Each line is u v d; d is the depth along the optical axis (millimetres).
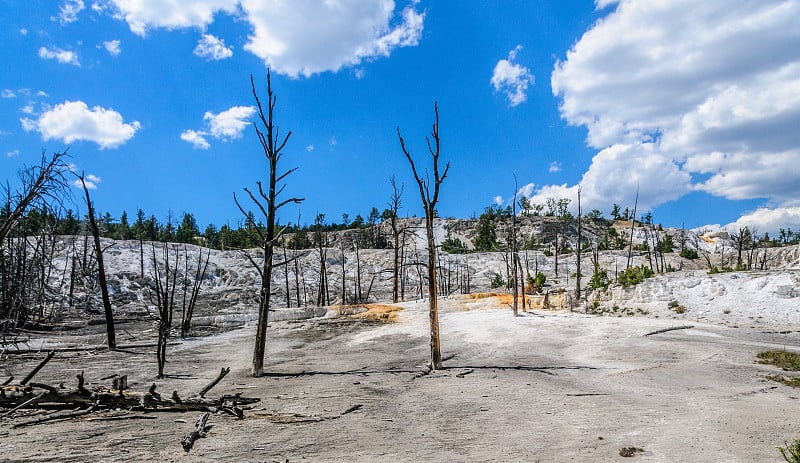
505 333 28406
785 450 7980
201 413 11578
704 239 150375
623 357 20344
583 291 45656
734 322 30078
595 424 10109
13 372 19453
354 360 22906
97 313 51594
